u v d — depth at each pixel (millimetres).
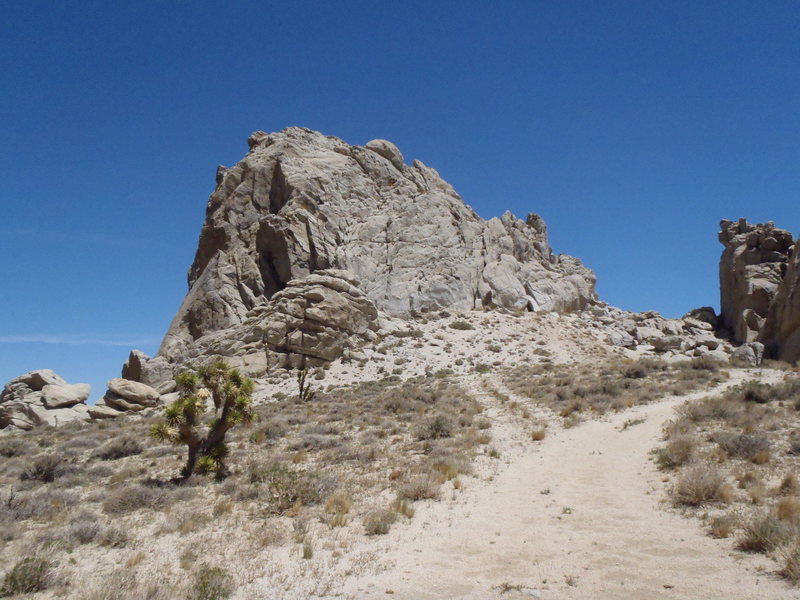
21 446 23516
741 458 15055
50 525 12469
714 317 55125
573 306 61562
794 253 40000
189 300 54312
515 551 10188
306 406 29797
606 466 16344
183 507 13664
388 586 8672
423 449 19141
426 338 45844
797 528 9266
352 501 13617
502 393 31156
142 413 34375
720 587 7855
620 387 29703
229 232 55781
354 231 56500
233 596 8367
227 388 17938
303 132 65438
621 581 8414
